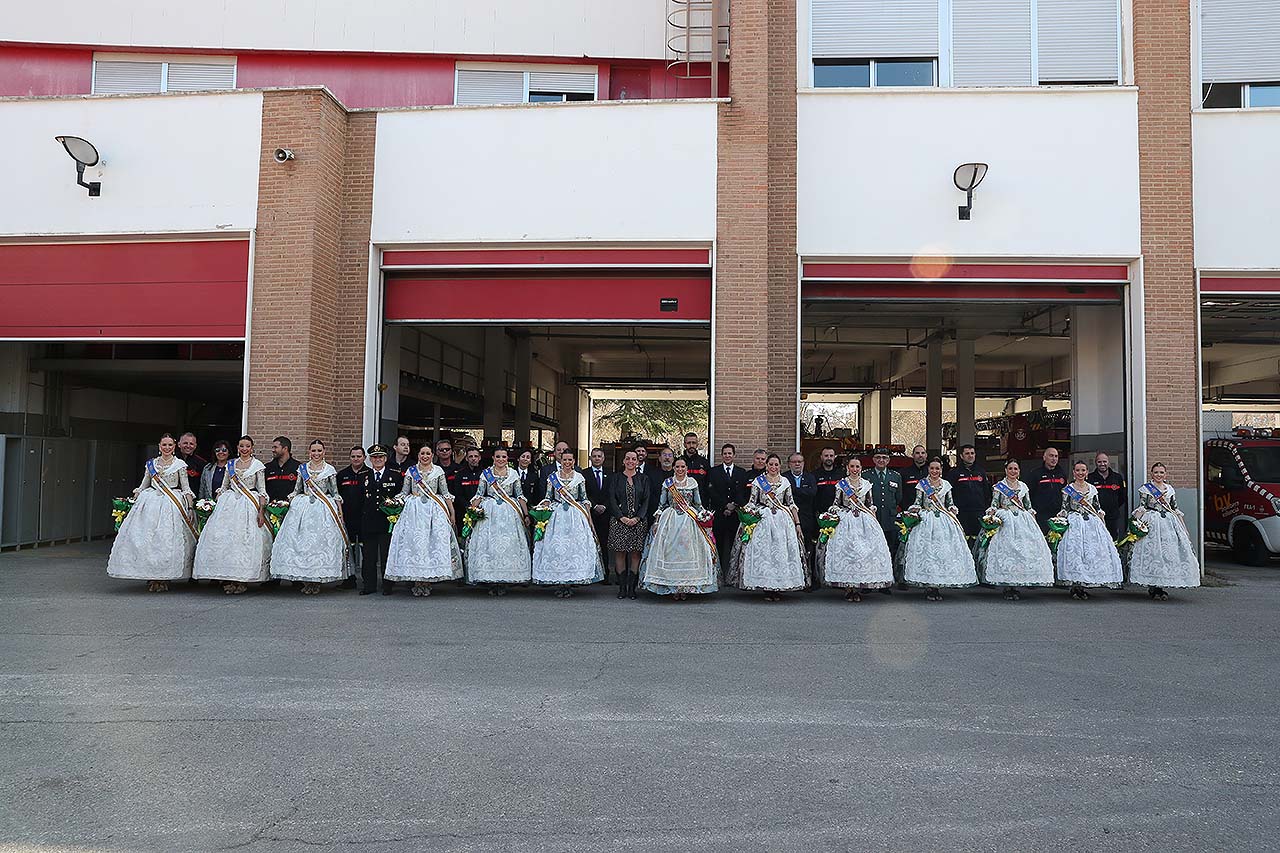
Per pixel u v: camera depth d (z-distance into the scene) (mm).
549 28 14281
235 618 8578
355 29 14328
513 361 23469
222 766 4539
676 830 3832
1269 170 13008
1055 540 10531
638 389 29562
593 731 5164
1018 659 7121
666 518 10094
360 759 4664
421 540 9984
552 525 10203
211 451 20984
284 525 10133
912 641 7801
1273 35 13375
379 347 13211
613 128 12844
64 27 14289
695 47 14141
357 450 10781
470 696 5855
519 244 12914
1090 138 12867
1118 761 4738
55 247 12922
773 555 10039
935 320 19016
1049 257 12812
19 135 12914
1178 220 12742
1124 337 13047
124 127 12805
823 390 29781
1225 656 7301
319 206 12516
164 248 12766
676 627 8383
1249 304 15703
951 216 12891
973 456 11750
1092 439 14375
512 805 4090
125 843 3646
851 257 12984
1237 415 30094
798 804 4125
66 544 15734
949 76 13289
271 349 12328
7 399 15312
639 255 12836
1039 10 13297
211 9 14344
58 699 5680
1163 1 12953
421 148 13109
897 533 11305
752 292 12508
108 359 15719
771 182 12984
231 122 12688
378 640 7598
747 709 5633
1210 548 17672
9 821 3844
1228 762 4734
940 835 3799
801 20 13438
